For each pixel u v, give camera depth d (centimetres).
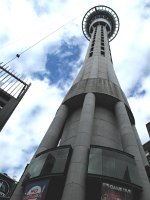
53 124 2800
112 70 4250
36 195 1836
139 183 1927
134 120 3297
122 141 2434
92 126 2489
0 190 4488
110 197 1742
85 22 8119
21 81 3856
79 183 1706
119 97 3181
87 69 4119
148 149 5506
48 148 2431
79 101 3166
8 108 3481
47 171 1998
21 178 2309
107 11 8050
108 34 7444
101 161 2006
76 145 2122
